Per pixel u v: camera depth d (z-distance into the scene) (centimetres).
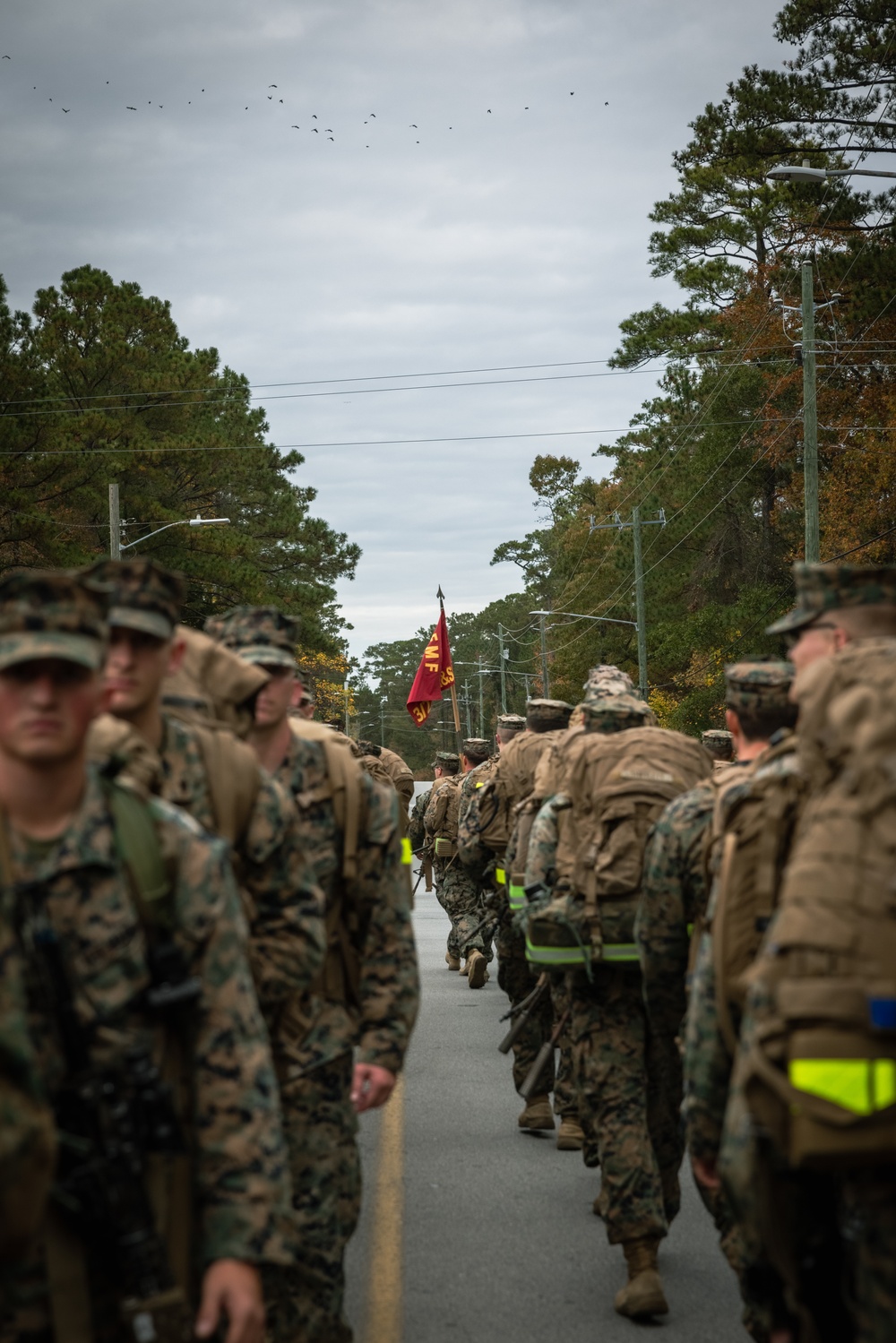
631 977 534
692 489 5591
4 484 3581
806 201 4056
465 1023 1148
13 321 3825
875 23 3838
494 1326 502
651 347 5688
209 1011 268
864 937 262
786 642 4750
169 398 4628
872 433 3584
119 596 336
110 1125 250
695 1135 358
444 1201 658
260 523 5334
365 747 1427
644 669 4794
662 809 547
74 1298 246
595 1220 629
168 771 338
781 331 4834
